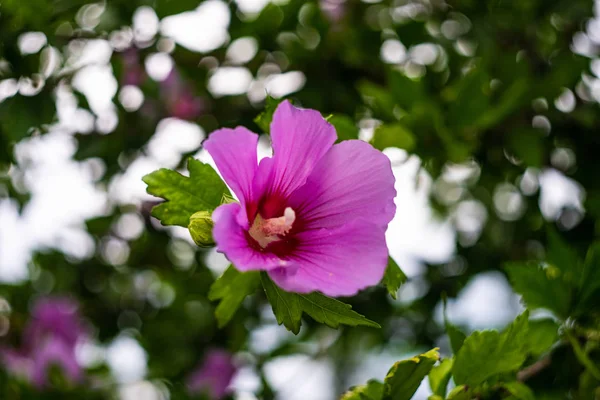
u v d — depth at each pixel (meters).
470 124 1.02
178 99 1.08
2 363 1.13
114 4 1.02
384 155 0.80
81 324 1.21
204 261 1.18
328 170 0.80
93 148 1.05
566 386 0.89
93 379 1.17
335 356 1.30
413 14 1.18
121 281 1.25
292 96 1.09
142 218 1.14
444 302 0.86
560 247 0.94
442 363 0.85
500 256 1.14
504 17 1.12
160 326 1.19
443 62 1.13
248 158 0.78
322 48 1.11
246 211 0.78
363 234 0.78
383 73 1.11
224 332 1.16
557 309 0.90
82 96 1.02
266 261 0.76
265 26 1.10
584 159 1.10
